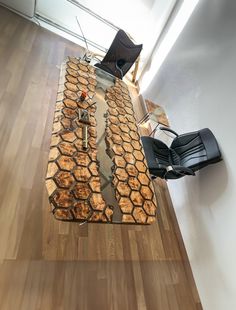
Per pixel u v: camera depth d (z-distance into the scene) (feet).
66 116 5.02
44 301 4.53
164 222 7.76
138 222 4.20
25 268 4.75
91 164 4.43
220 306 5.68
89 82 6.63
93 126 5.31
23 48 10.00
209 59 7.63
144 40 13.17
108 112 6.19
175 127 9.01
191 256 6.93
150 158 6.75
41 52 10.53
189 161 6.83
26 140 6.98
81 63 7.26
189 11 9.61
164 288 6.11
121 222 4.01
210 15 7.98
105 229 6.38
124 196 4.44
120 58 9.37
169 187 8.77
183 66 9.18
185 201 7.73
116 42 8.63
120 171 4.86
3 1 10.87
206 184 6.87
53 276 4.91
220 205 6.24
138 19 12.78
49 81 9.37
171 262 6.82
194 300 6.27
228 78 6.67
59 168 4.00
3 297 4.26
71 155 4.33
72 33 12.93
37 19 11.98
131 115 6.66
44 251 5.16
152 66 12.37
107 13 12.44
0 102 7.40
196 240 6.88
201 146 6.75
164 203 8.37
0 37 9.58
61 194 3.68
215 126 6.86
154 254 6.70
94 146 4.85
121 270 5.83
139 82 13.66
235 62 6.52
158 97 10.82
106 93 6.88
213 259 6.15
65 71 6.46
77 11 12.15
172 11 10.91
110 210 4.03
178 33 10.21
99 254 5.81
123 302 5.32
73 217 3.55
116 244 6.26
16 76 8.59
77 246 5.63
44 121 7.84
